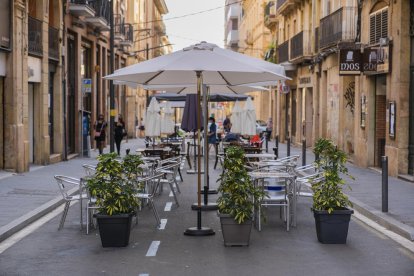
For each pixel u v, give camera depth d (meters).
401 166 20.88
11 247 10.66
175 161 17.64
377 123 24.52
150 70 11.57
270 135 50.84
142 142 49.19
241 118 26.62
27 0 22.97
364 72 23.41
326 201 10.72
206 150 16.80
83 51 35.59
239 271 8.90
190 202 15.87
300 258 9.72
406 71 20.98
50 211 14.51
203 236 11.48
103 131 31.80
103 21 35.34
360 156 25.67
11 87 22.09
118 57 48.91
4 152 22.27
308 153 34.44
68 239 11.30
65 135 29.25
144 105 68.19
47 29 26.45
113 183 10.59
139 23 57.34
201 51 11.83
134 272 8.87
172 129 29.53
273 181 12.95
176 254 10.00
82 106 32.91
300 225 12.62
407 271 8.95
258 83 15.86
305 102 39.91
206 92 16.55
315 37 35.44
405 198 15.87
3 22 21.25
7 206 14.45
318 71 35.12
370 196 16.25
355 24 27.56
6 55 21.95
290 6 42.91
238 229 10.49
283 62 43.03
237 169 10.45
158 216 13.48
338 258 9.73
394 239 11.25
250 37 74.69
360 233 11.82
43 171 23.39
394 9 21.59
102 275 8.73
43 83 26.12
